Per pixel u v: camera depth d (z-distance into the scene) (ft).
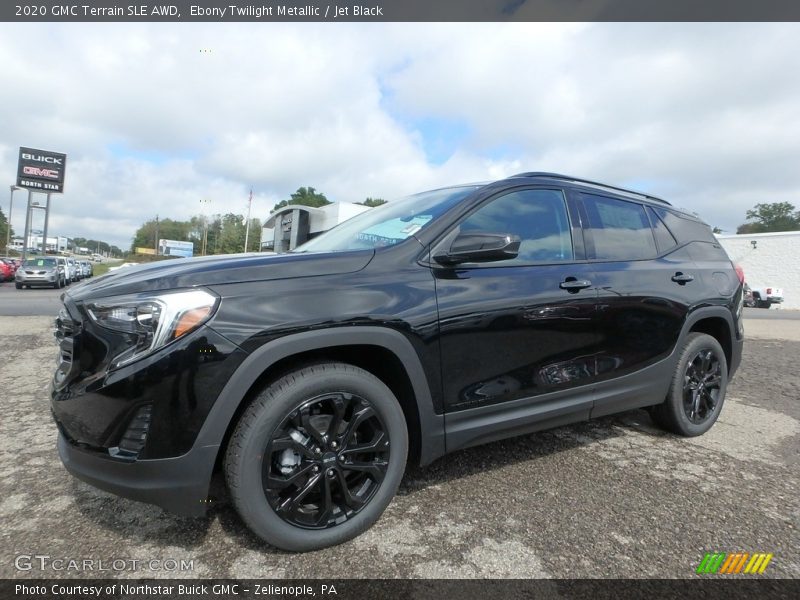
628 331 9.84
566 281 8.91
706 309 11.46
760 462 10.14
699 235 12.68
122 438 5.87
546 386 8.65
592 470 9.44
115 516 7.32
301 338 6.32
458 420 7.75
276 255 7.48
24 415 11.82
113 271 7.72
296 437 6.46
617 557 6.63
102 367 5.93
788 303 109.19
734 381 18.30
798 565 6.57
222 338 5.96
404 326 7.04
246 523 6.24
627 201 11.13
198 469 5.92
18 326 26.76
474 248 7.46
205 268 6.46
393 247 7.65
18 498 7.82
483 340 7.83
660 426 11.80
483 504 7.98
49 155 151.74
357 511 6.93
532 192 9.38
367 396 6.89
